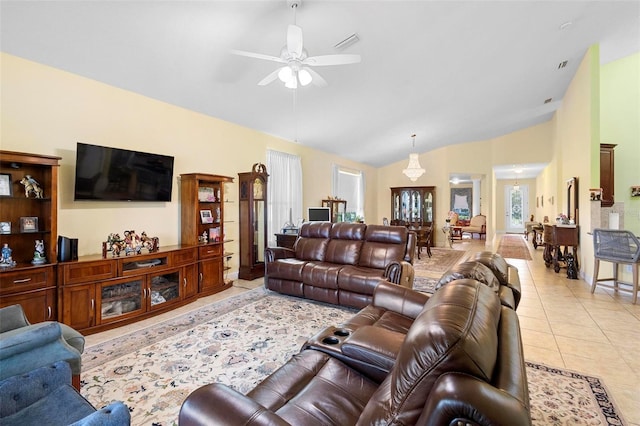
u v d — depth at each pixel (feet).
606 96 17.60
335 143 22.94
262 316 10.99
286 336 9.32
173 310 11.62
